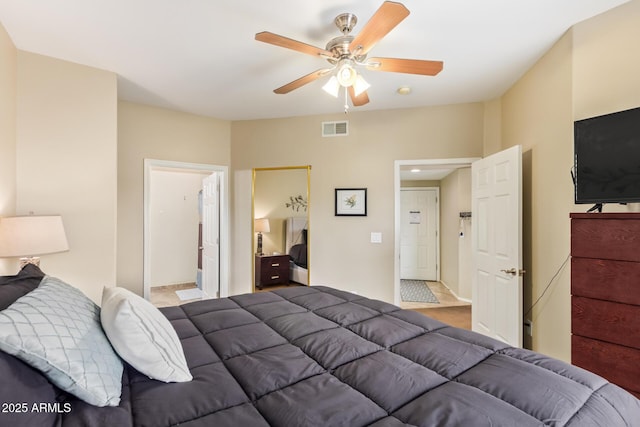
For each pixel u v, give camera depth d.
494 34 2.26
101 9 1.98
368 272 3.83
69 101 2.64
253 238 4.18
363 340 1.48
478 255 3.35
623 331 1.65
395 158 3.76
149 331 1.13
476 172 3.38
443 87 3.17
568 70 2.22
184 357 1.25
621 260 1.66
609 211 2.02
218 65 2.72
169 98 3.46
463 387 1.07
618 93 1.96
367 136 3.85
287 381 1.14
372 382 1.12
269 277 4.21
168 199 5.86
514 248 2.74
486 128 3.55
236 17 2.06
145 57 2.58
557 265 2.41
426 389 1.08
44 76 2.54
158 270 5.75
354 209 3.86
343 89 3.18
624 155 1.76
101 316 1.17
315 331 1.59
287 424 0.91
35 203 2.49
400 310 1.96
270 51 2.49
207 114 3.98
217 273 4.27
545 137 2.54
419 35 2.26
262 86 3.14
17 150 2.43
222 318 1.77
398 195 3.75
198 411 0.96
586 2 1.92
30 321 0.89
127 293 1.31
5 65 2.22
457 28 2.18
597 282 1.74
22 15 2.04
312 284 3.97
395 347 1.43
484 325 3.23
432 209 6.64
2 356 0.79
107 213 2.79
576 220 1.82
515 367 1.18
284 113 3.95
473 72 2.85
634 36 1.91
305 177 4.09
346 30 2.07
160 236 5.78
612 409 0.99
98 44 2.39
